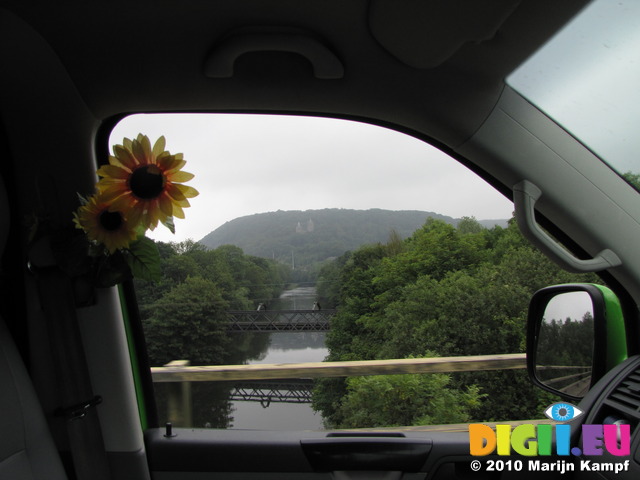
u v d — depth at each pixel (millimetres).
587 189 1164
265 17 1150
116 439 1400
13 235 1323
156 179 1039
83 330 1375
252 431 1527
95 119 1388
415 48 1153
